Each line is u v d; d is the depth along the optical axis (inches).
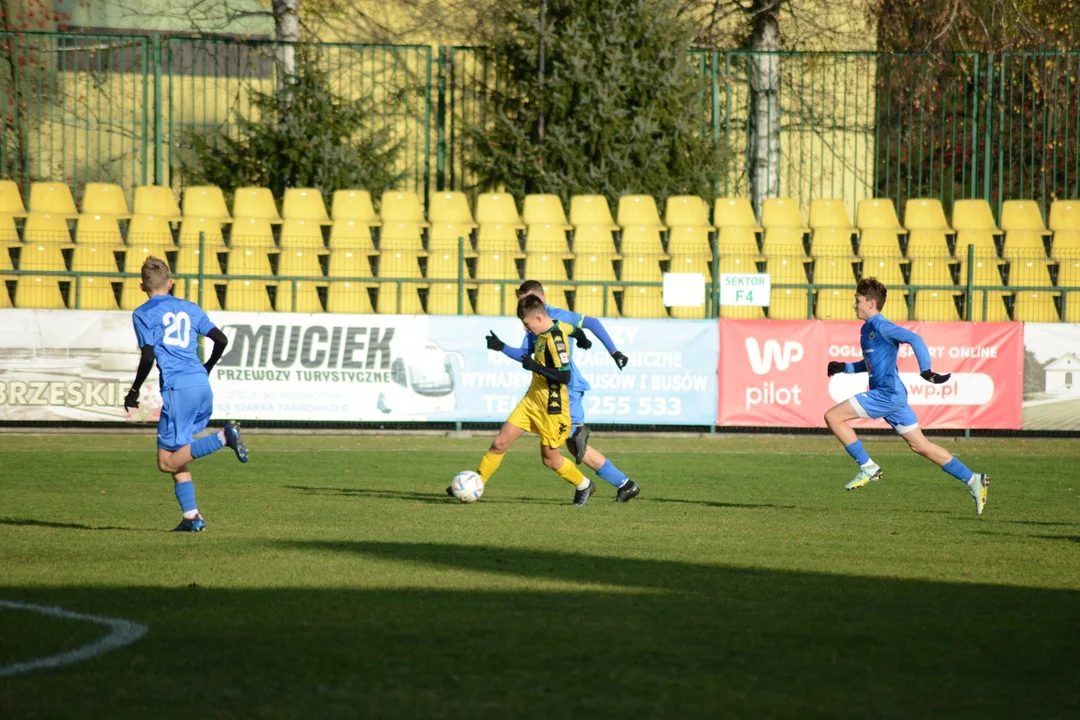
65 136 2977.4
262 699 487.2
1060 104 3139.8
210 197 2400.3
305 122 2605.8
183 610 661.9
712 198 2664.9
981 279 2331.4
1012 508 1238.3
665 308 2271.2
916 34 2987.2
